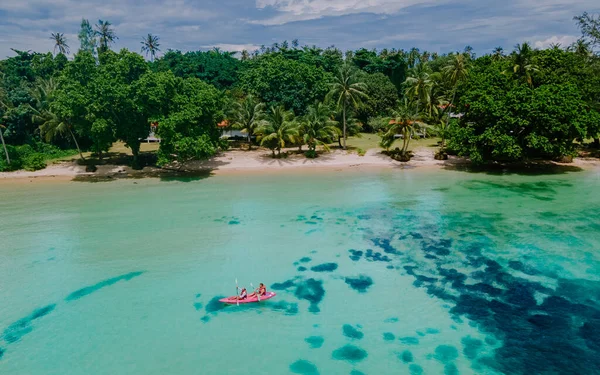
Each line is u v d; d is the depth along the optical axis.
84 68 51.19
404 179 48.97
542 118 45.00
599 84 53.50
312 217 36.41
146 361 18.62
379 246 30.25
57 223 35.34
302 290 24.44
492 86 50.16
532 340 19.67
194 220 35.94
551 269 26.20
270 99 67.88
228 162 58.56
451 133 52.44
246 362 18.50
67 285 25.25
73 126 57.22
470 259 27.86
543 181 46.53
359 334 20.38
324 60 100.81
